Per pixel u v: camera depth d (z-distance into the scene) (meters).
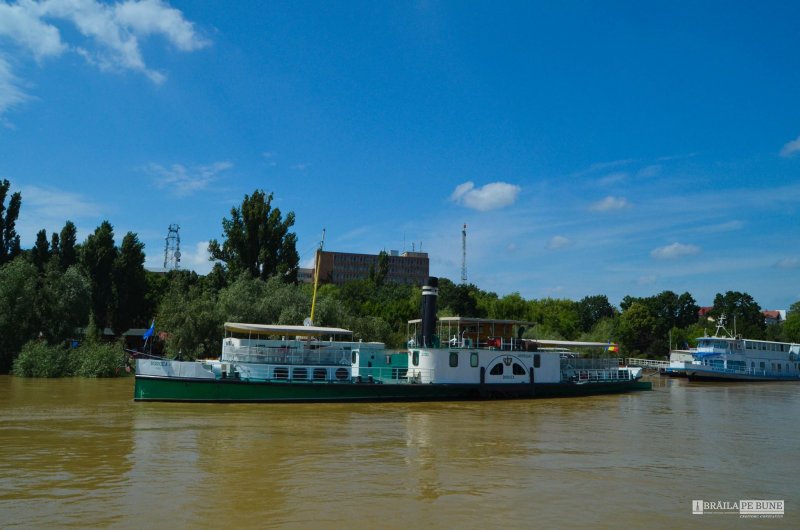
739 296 127.50
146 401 33.09
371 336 66.31
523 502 14.72
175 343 57.31
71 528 12.13
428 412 32.75
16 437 22.38
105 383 46.47
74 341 59.28
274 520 12.88
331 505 14.05
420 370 39.16
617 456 21.03
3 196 67.69
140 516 12.96
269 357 36.47
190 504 13.90
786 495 16.12
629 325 107.19
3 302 54.53
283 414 29.94
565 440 24.17
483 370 40.81
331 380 36.72
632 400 43.38
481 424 28.27
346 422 27.80
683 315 127.75
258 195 72.75
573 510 14.20
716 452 22.31
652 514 14.16
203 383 33.34
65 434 23.05
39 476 16.39
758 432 27.66
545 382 43.62
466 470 18.06
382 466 18.34
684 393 51.53
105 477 16.33
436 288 41.06
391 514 13.45
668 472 18.64
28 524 12.34
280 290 62.03
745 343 73.75
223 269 73.56
